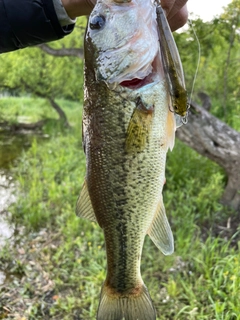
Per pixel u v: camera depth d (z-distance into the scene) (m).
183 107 0.28
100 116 0.30
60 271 0.80
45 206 1.08
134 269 0.34
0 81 2.34
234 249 0.79
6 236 0.98
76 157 1.51
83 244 0.87
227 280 0.68
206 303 0.65
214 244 0.75
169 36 0.28
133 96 0.28
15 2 0.33
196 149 0.96
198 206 0.94
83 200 0.34
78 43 1.80
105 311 0.35
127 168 0.30
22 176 1.41
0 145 2.00
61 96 2.69
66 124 2.40
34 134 2.31
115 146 0.30
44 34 0.34
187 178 1.08
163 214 0.33
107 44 0.29
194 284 0.71
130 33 0.28
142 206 0.31
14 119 2.50
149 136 0.29
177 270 0.75
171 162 1.15
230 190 0.96
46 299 0.73
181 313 0.64
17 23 0.33
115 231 0.32
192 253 0.77
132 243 0.33
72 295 0.73
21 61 2.24
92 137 0.30
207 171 1.10
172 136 0.30
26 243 0.94
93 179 0.31
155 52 0.28
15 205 1.13
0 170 1.53
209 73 1.52
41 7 0.33
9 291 0.76
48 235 0.96
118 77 0.28
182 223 0.88
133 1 0.29
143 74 0.28
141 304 0.34
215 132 0.93
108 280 0.35
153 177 0.30
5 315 0.69
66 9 0.33
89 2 0.33
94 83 0.29
